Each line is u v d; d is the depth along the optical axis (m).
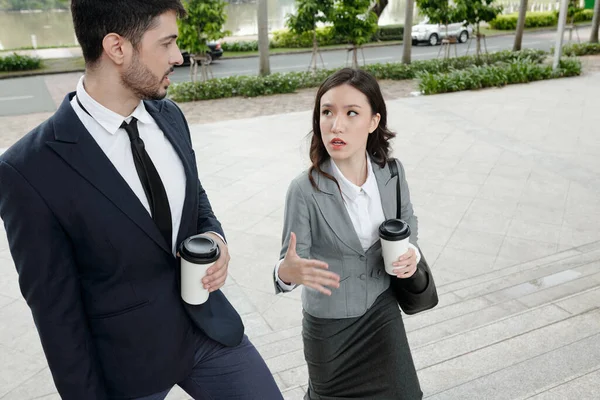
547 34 25.47
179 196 1.58
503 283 3.87
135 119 1.47
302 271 1.63
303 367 2.79
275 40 22.66
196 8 11.51
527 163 6.65
